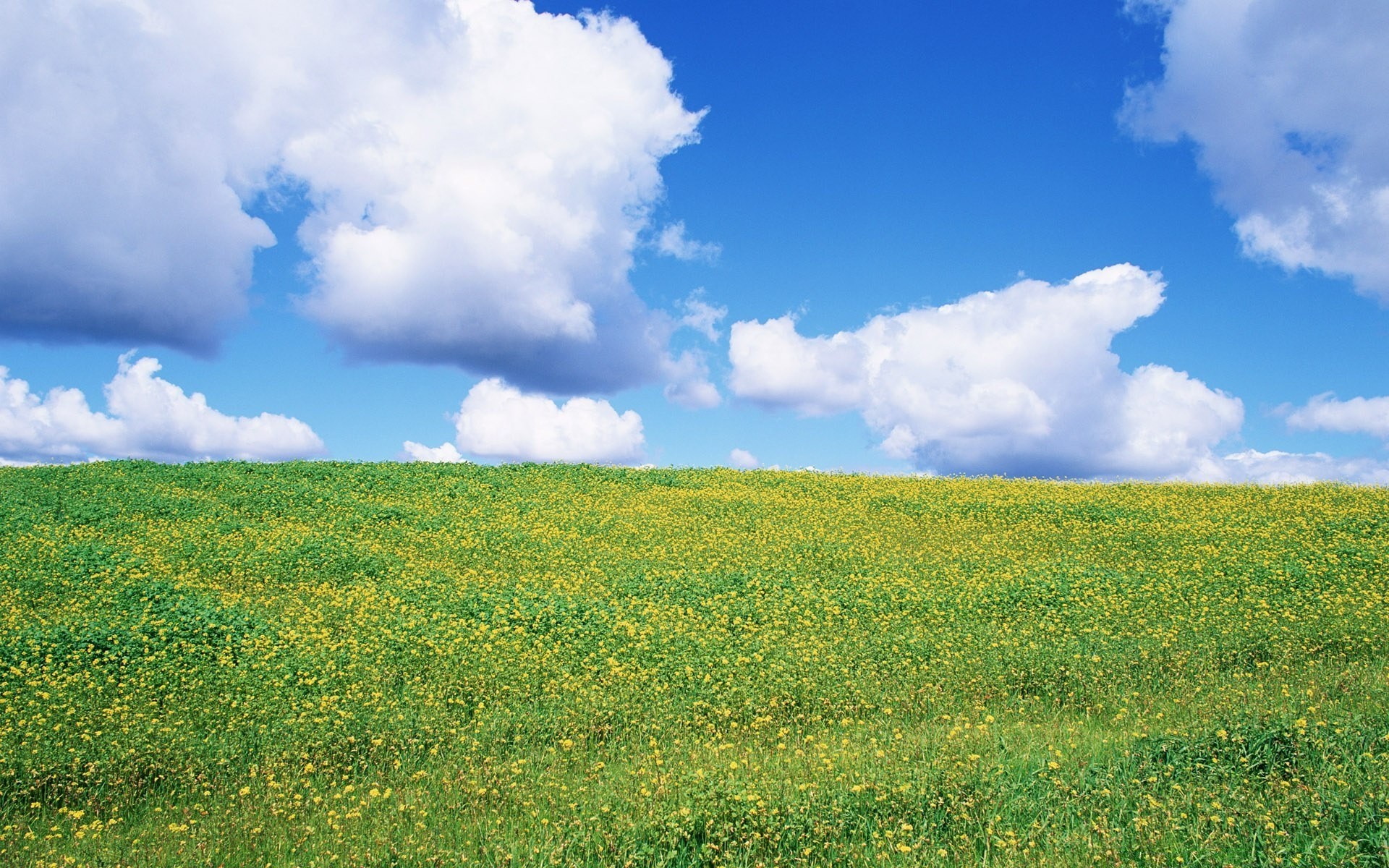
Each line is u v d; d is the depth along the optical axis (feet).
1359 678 33.68
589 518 82.74
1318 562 59.41
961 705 35.63
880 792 23.62
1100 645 42.32
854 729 32.78
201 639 42.80
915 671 39.78
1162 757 25.35
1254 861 19.02
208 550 63.62
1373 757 23.03
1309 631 43.19
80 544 61.72
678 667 40.45
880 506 88.74
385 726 32.89
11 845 24.14
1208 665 39.01
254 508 79.66
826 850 21.20
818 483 101.91
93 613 47.29
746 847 21.09
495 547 71.26
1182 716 31.42
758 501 91.30
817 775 25.36
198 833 24.59
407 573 61.87
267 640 43.32
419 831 23.66
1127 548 68.80
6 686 36.17
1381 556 59.52
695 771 25.89
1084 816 21.99
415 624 47.16
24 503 74.90
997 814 22.13
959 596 53.62
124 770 29.12
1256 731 25.81
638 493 96.22
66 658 39.32
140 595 49.70
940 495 93.40
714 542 73.67
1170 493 91.81
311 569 60.13
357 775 29.84
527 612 48.57
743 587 56.29
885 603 52.70
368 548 67.62
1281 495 87.66
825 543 72.38
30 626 43.57
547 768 29.37
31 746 30.25
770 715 35.06
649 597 53.93
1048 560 64.75
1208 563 60.80
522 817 24.79
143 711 33.88
